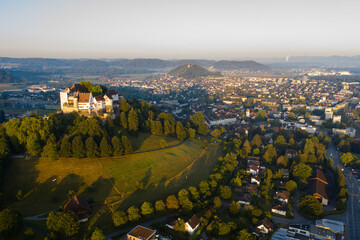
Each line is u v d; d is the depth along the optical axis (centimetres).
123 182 19412
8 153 19262
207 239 15500
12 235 13512
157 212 17088
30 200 16688
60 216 14025
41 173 18825
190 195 18725
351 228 17475
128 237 14538
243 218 17200
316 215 18375
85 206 16050
